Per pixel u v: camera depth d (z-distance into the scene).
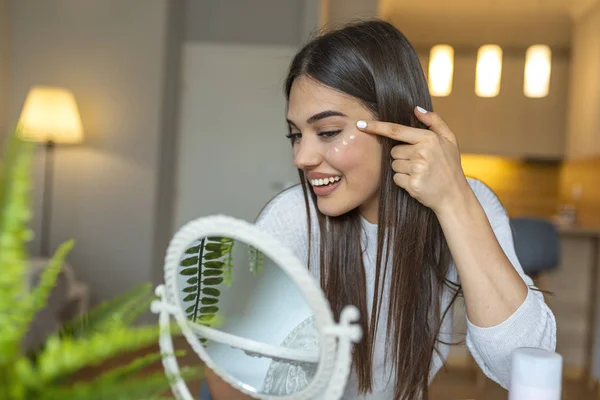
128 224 3.87
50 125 3.48
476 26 5.16
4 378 0.36
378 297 0.97
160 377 0.41
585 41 4.47
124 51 3.85
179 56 4.24
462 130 5.25
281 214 1.02
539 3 4.70
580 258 3.31
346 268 0.93
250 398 0.79
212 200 4.29
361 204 0.95
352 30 0.87
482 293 0.81
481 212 0.83
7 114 3.84
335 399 0.54
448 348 1.06
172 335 0.61
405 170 0.83
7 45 3.83
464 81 5.23
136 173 3.87
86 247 3.87
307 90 0.83
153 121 3.86
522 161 5.42
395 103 0.86
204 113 4.30
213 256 0.60
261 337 0.62
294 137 0.90
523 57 5.14
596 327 3.22
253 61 4.29
